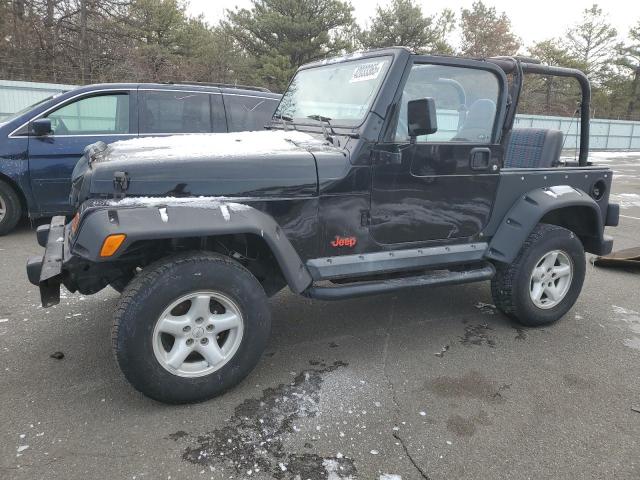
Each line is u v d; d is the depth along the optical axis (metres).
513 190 3.74
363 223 3.19
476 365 3.37
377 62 3.23
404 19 30.53
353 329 3.89
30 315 3.91
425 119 2.86
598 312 4.39
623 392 3.08
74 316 3.90
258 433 2.57
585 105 4.26
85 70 24.52
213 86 6.84
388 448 2.50
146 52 26.39
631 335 3.93
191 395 2.74
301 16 27.64
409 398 2.95
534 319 3.91
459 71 3.34
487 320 4.14
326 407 2.82
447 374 3.24
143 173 2.70
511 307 3.83
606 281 5.28
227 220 2.64
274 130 3.91
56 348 3.39
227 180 2.82
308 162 2.98
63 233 3.33
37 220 6.88
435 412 2.81
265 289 3.29
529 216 3.70
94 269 2.93
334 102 3.46
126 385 2.97
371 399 2.92
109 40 25.83
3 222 6.11
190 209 2.61
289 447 2.48
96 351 3.36
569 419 2.79
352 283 3.21
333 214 3.09
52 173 6.07
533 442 2.58
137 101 6.34
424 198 3.35
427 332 3.88
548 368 3.36
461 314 4.25
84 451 2.40
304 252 3.08
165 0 27.25
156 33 27.84
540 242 3.78
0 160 5.86
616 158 24.34
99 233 2.43
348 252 3.20
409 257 3.37
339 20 28.53
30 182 6.02
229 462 2.36
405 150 3.19
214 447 2.46
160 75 26.67
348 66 3.49
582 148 4.37
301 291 2.93
